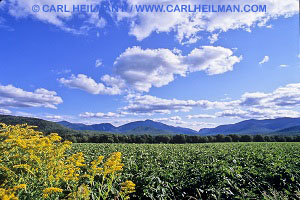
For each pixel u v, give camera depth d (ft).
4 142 15.51
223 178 20.15
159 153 42.19
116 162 14.25
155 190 17.38
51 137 16.65
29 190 12.41
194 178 21.17
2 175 13.15
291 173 22.57
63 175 13.93
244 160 32.17
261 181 21.03
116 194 15.30
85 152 42.42
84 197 11.89
